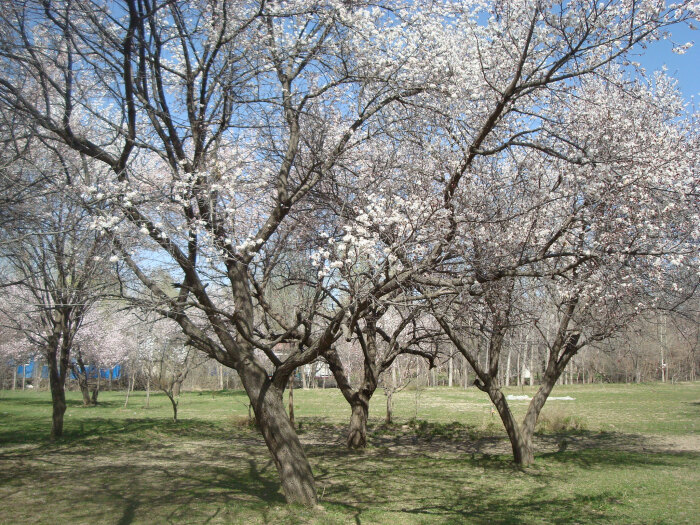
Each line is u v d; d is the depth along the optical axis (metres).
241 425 19.98
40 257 11.66
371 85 8.59
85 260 9.45
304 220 10.16
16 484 9.39
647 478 10.64
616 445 15.38
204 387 44.72
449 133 8.28
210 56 7.66
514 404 28.05
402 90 8.33
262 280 9.82
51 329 15.77
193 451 13.91
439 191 9.22
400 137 9.27
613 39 6.69
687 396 31.47
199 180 7.43
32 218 7.97
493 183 9.13
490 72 9.05
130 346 26.75
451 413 25.09
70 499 8.30
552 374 12.73
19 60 7.23
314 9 7.79
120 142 10.76
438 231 7.69
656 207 8.89
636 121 10.58
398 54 7.97
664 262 9.07
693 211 9.63
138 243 7.85
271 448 7.89
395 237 7.36
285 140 10.27
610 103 10.03
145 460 12.30
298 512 7.45
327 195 10.16
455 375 51.44
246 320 8.04
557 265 10.11
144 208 7.50
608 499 8.93
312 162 9.27
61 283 11.07
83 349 25.25
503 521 7.58
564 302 11.09
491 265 7.61
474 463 12.56
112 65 7.22
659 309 10.23
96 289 7.44
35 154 9.35
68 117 7.72
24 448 13.48
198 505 7.87
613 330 10.70
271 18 8.33
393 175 9.71
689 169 10.02
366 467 12.09
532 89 7.46
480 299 9.15
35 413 21.55
